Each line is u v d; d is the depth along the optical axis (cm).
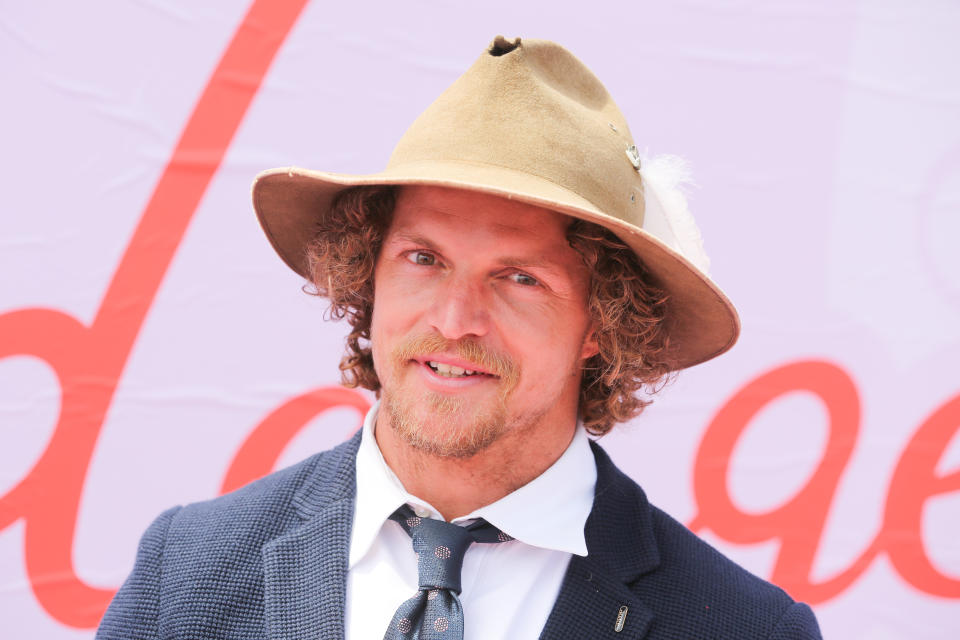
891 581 773
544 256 443
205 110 737
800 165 774
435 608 428
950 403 774
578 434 505
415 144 463
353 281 498
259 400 748
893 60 773
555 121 450
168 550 484
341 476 491
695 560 490
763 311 775
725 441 780
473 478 461
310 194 501
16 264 710
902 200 773
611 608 451
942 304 772
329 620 437
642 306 487
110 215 724
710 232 770
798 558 773
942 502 775
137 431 729
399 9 760
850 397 777
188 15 734
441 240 438
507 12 769
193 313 738
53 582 712
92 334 722
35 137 712
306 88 748
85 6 718
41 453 714
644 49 771
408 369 448
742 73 775
